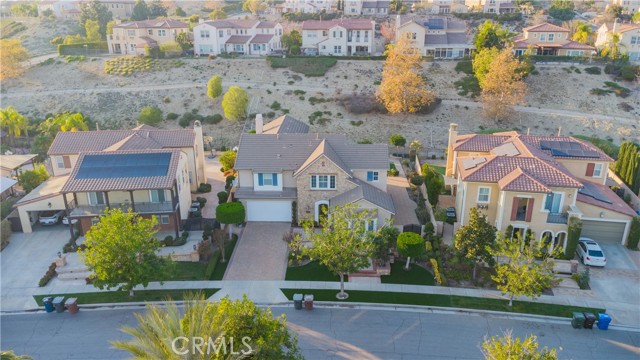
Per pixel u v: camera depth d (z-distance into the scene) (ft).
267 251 137.80
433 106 259.39
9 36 453.99
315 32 333.01
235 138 248.32
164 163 144.46
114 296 119.55
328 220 114.73
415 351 98.89
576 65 288.10
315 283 123.03
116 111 273.95
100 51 359.46
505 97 243.81
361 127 250.78
